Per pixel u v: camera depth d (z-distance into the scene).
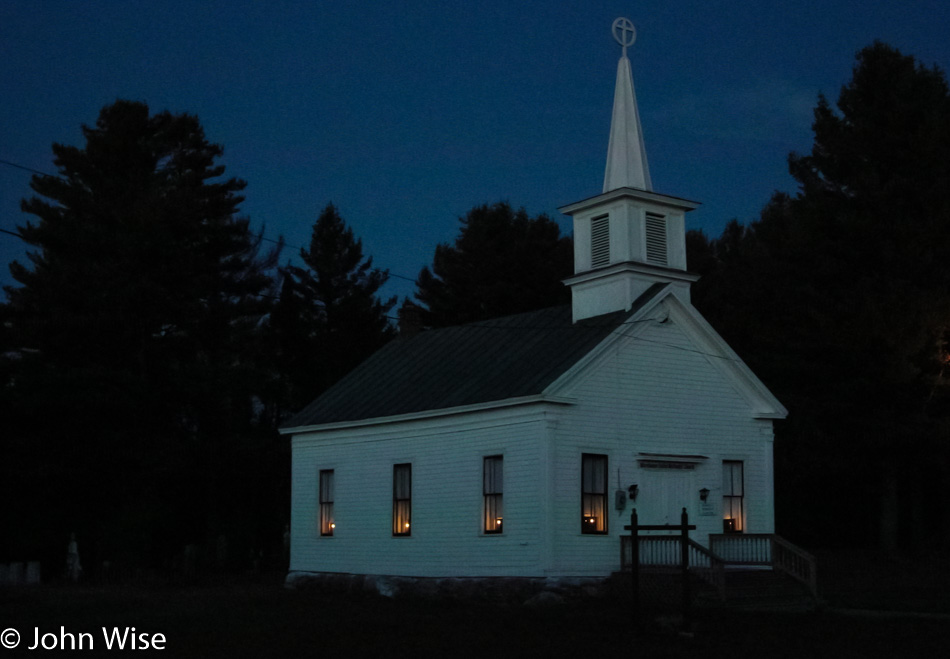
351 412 33.31
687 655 18.52
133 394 45.56
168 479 46.09
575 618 23.06
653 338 29.25
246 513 49.81
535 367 28.45
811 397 42.81
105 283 46.00
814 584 26.11
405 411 30.75
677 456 29.02
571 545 26.61
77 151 50.16
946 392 40.62
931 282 40.66
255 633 21.22
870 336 40.47
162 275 47.22
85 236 47.28
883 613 24.47
